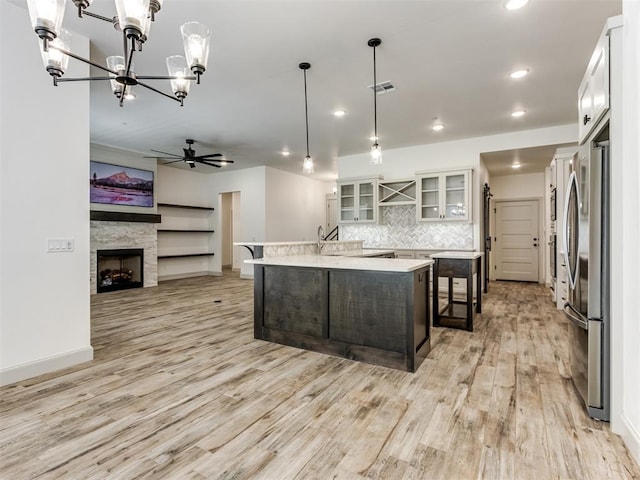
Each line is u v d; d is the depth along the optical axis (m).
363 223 6.78
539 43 3.03
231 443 1.78
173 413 2.08
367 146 6.52
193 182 9.06
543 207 7.53
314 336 3.18
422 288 2.96
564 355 3.03
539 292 6.24
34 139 2.60
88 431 1.89
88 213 2.92
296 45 3.04
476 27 2.79
